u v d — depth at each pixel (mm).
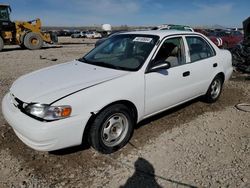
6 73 8508
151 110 3934
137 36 4297
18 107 3143
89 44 28344
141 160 3348
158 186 2871
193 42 4711
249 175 3078
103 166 3207
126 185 2879
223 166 3254
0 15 18406
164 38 4105
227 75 5602
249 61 8984
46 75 3701
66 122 2941
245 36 9875
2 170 3090
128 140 3727
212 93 5406
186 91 4500
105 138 3408
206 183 2930
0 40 18047
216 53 5219
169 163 3295
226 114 5016
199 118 4770
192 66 4520
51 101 2943
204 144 3799
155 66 3744
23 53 16359
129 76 3543
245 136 4094
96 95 3158
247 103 5703
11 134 3930
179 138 3963
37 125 2875
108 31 32531
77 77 3492
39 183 2885
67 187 2832
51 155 3396
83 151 3500
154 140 3867
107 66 3885
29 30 20016
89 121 3217
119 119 3500
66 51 18000
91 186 2854
